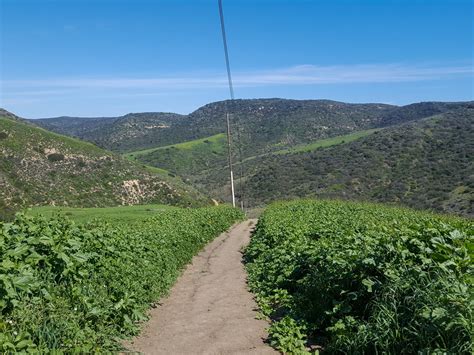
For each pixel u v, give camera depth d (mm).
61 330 6152
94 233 9984
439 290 5684
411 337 5637
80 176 80938
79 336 6227
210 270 15977
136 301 8922
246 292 11953
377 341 5922
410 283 6359
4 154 77750
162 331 8312
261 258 15547
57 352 5586
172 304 10562
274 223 19938
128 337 7547
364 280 7074
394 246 7676
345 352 6465
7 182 71188
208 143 153875
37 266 7398
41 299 6586
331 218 20359
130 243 11625
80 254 8023
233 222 37750
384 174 57625
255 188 80312
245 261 17891
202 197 89562
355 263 7816
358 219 19859
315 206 30516
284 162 90062
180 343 7594
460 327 4957
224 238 26812
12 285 6152
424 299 5703
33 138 85875
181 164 137250
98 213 40125
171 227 18094
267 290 11227
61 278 7508
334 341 6879
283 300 9922
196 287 12680
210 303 10641
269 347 7418
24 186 72062
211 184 106875
